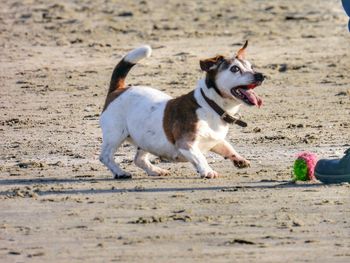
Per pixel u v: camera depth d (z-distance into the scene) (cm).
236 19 3228
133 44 2861
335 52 2725
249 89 1336
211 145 1371
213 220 1093
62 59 2670
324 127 1805
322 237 1018
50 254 964
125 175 1384
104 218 1112
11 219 1119
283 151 1574
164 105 1373
